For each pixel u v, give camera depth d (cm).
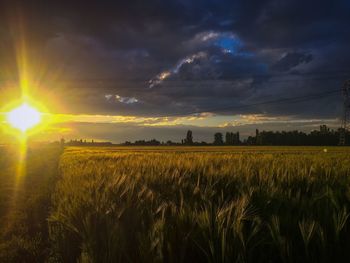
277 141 15762
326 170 1210
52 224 924
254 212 634
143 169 1446
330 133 15088
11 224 1023
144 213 687
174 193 871
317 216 596
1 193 1661
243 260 489
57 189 1341
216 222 557
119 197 840
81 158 3591
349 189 751
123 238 589
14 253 767
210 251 527
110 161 2464
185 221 592
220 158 2169
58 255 704
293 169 1260
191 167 1409
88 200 821
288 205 661
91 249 593
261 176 1042
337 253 516
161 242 535
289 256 490
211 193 788
